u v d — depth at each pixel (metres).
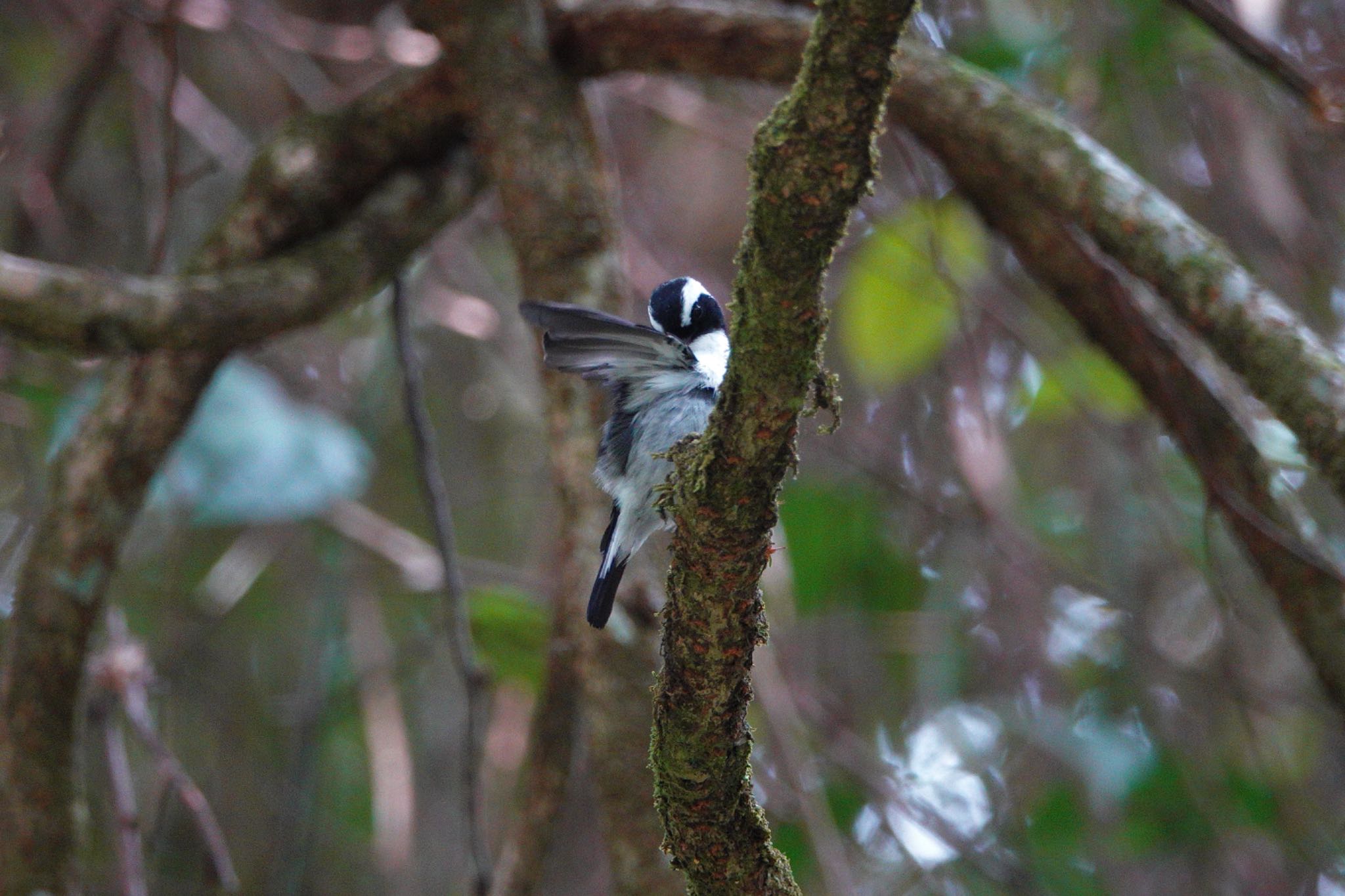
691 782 4.54
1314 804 10.62
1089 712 10.98
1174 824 10.29
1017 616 11.29
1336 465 5.96
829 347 12.02
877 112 3.79
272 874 9.96
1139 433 10.03
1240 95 10.72
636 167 12.33
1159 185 10.14
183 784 7.97
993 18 10.03
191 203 11.89
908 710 11.49
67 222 11.99
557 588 7.50
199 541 12.41
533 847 7.72
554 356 5.58
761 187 3.90
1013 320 10.84
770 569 10.75
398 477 12.49
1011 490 10.98
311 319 7.76
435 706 12.26
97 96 11.45
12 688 7.87
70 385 10.38
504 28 8.15
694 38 8.03
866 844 11.05
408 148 8.42
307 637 12.07
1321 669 7.23
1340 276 10.65
